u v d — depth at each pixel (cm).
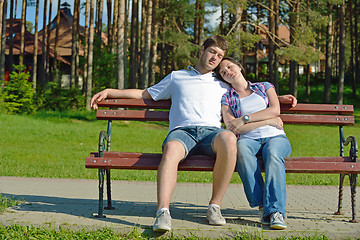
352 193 409
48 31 4131
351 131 2489
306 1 3522
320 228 366
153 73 3631
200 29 3600
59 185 714
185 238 342
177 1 3089
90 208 465
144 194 635
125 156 390
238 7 2378
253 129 418
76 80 3894
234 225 374
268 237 342
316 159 396
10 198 523
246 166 385
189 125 412
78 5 3800
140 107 464
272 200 365
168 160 367
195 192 663
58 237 336
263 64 6147
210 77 446
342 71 3456
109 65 3634
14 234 341
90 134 2100
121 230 355
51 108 3222
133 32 3922
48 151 1484
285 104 465
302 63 3616
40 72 4656
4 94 2809
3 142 1709
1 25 3256
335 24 5200
